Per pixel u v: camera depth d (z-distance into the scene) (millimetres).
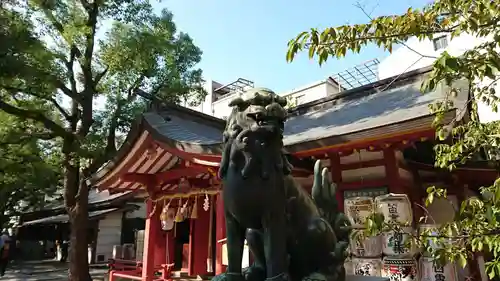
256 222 2771
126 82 11070
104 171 9109
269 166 2662
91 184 9711
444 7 2783
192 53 13266
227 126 2877
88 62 11102
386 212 5965
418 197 7488
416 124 5078
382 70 21688
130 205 19156
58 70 10031
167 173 9000
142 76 11422
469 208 2916
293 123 10227
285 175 2896
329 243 3039
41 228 25484
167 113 10000
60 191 26422
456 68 2332
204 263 11750
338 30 2998
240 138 2656
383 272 5957
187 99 13664
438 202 7961
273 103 2658
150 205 9469
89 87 11336
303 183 8055
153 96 10516
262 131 2607
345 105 10281
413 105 7027
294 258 3021
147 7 11828
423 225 5605
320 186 3523
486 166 7574
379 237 6164
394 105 7844
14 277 15242
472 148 3641
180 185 8781
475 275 7152
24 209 24047
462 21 2689
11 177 11188
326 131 7008
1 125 10312
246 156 2654
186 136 7504
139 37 10477
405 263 5762
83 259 10875
